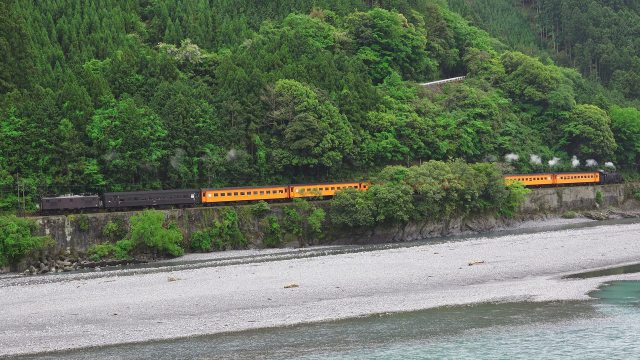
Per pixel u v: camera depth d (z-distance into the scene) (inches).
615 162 6801.2
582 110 6633.9
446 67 7426.2
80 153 4397.1
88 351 2193.7
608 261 3440.0
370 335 2303.2
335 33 6520.7
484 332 2315.5
